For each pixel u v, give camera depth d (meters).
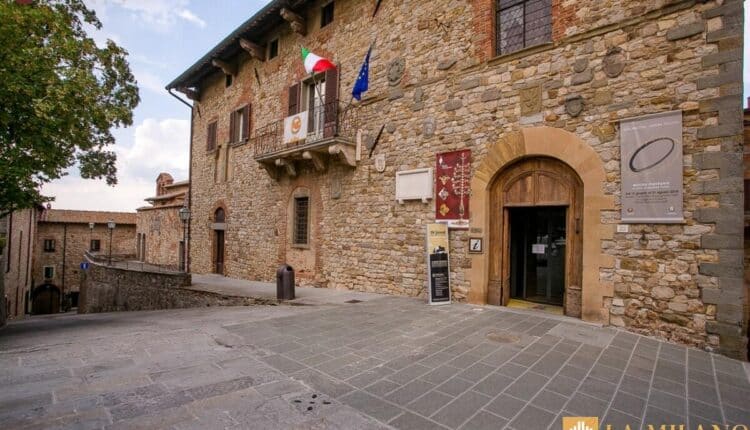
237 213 14.38
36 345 4.93
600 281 5.74
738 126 4.74
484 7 7.30
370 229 9.27
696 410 3.14
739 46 4.77
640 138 5.45
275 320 6.13
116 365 3.94
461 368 3.90
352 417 2.83
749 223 5.08
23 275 21.69
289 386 3.41
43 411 2.85
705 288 4.88
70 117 7.36
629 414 3.01
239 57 14.73
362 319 6.12
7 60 6.46
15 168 6.99
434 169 8.00
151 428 2.62
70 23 8.33
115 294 16.44
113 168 10.31
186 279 12.20
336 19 10.53
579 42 6.12
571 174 6.35
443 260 7.50
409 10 8.64
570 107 6.14
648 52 5.46
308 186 11.21
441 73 7.95
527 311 6.63
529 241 7.53
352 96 9.68
